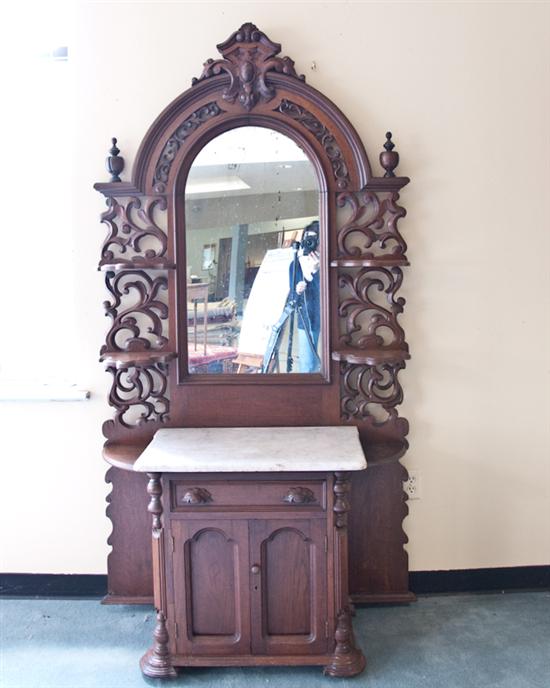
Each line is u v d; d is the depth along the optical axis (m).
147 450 2.14
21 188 2.51
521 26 2.35
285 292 2.41
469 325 2.45
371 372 2.40
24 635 2.35
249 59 2.30
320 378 2.40
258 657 2.11
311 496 2.05
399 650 2.23
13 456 2.54
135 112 2.39
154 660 2.12
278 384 2.40
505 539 2.54
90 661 2.21
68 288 2.53
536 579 2.57
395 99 2.37
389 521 2.46
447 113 2.37
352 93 2.37
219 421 2.43
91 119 2.40
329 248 2.36
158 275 2.41
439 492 2.52
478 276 2.43
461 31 2.35
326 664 2.10
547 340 2.46
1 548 2.59
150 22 2.36
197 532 2.07
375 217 2.35
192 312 2.42
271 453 2.09
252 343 2.42
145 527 2.47
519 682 2.07
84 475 2.54
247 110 2.33
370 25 2.35
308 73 2.36
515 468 2.51
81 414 2.51
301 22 2.34
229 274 2.41
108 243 2.38
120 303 2.43
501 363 2.47
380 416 2.45
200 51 2.36
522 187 2.40
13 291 2.54
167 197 2.37
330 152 2.34
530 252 2.43
